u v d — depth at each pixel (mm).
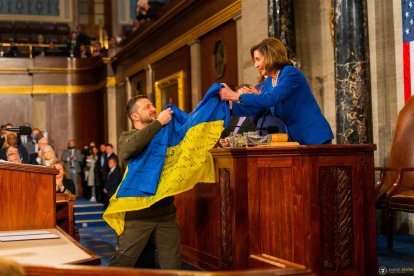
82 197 16781
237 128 5152
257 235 3475
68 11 20766
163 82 13438
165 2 16531
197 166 3814
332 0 7301
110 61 17703
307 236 3357
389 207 5191
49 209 3168
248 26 8570
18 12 20219
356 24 6496
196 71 11508
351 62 6492
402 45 6555
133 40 15227
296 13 7895
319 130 3797
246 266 3438
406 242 5812
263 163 3480
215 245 4363
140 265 4480
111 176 12086
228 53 10141
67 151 16391
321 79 7742
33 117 18938
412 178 5637
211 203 4434
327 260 3412
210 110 3916
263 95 3693
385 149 6789
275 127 4023
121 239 3732
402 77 6562
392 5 6707
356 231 3492
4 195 3059
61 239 2695
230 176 3531
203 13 10945
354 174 3500
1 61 18703
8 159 7180
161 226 3742
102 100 18469
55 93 19094
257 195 3484
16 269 1303
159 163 3744
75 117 19219
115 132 17750
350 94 6477
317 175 3398
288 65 3830
